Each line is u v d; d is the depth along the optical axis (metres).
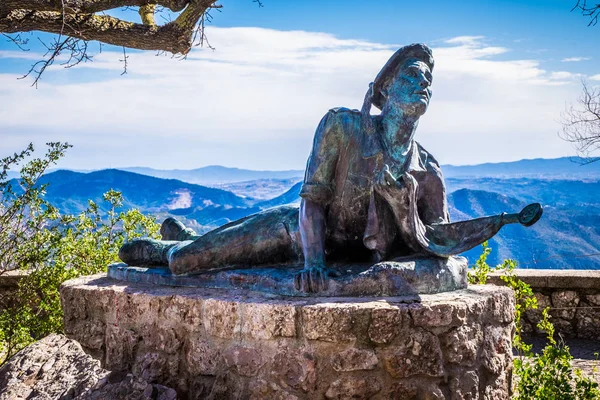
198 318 5.03
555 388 5.20
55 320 7.48
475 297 4.86
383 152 5.05
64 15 7.81
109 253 8.24
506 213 4.88
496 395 4.96
